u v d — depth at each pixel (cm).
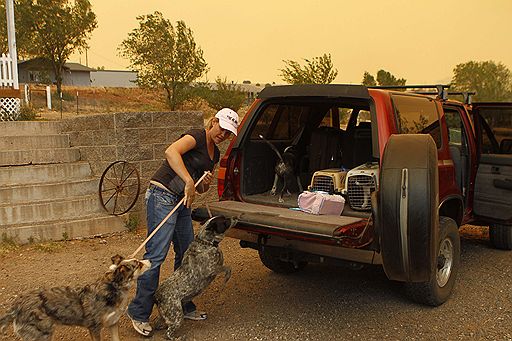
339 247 404
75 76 6056
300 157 555
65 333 419
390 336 409
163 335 414
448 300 480
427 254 362
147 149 764
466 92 620
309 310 461
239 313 455
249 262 609
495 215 596
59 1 3941
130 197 747
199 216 447
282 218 407
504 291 504
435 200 366
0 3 3572
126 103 3472
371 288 517
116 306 362
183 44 2123
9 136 835
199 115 820
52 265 595
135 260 372
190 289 395
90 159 836
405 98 458
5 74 1216
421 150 369
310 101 473
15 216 692
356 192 436
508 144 632
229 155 491
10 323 341
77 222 700
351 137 544
